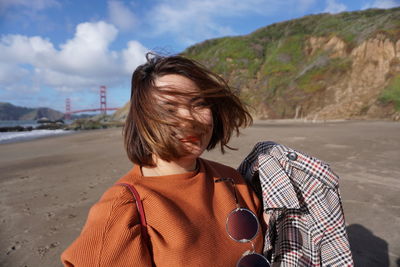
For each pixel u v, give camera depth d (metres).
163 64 0.80
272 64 32.19
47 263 2.44
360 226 2.98
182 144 0.76
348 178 4.61
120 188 0.76
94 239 0.64
